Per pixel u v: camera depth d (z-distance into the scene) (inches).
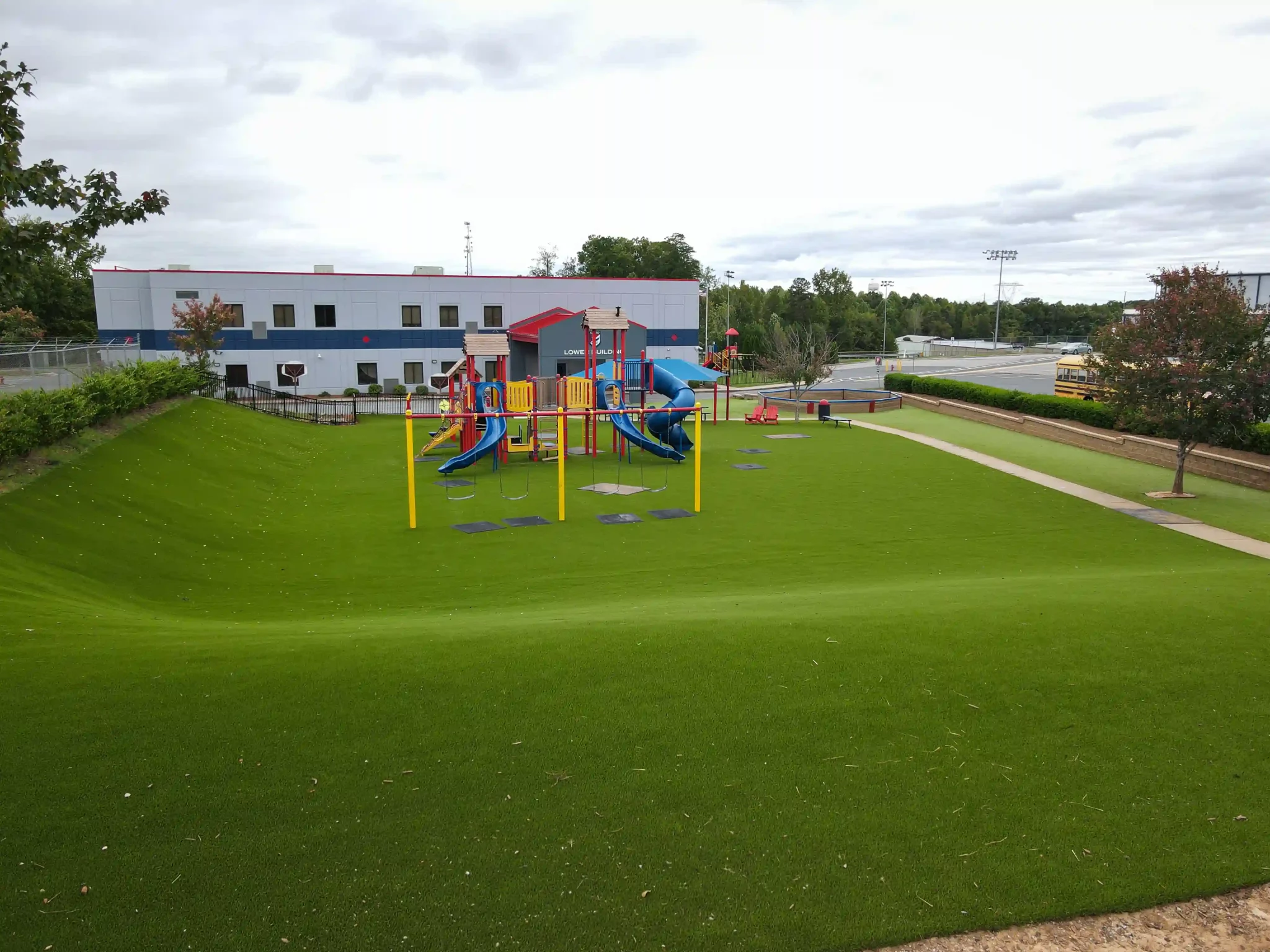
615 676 325.1
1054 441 1322.6
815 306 4416.8
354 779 256.4
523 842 229.6
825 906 207.2
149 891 209.2
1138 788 257.8
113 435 908.6
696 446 854.5
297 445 1244.5
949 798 251.9
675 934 197.9
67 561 561.0
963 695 313.9
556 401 1216.2
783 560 662.5
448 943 194.7
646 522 808.9
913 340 4916.3
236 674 323.3
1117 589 486.9
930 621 393.7
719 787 255.3
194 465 928.9
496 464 1099.3
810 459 1190.3
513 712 297.4
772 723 292.5
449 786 254.2
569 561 661.3
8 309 1923.0
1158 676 331.3
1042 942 196.5
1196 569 612.4
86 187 348.2
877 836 233.6
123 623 420.5
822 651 350.6
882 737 285.1
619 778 259.1
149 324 1882.4
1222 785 259.0
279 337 1927.9
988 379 2559.1
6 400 753.6
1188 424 868.0
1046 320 5861.2
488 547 709.3
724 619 401.4
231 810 240.4
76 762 260.4
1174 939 197.8
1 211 327.9
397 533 762.2
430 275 2007.9
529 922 201.5
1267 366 834.2
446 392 2006.6
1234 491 937.5
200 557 653.3
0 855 219.5
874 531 767.1
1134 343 877.2
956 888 213.5
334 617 492.1
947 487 978.1
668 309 2159.2
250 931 197.3
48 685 307.4
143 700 299.9
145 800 243.6
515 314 2066.9
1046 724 295.1
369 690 311.4
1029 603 436.1
